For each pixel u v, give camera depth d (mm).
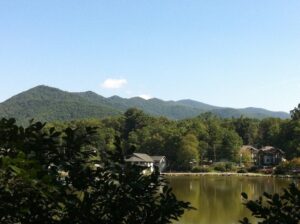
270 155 106312
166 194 4113
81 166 4129
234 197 45875
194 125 117250
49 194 3238
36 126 4188
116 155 4355
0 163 3074
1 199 3217
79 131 4473
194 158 102000
